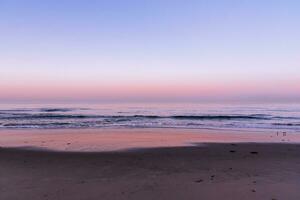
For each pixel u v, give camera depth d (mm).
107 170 8727
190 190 6566
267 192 6375
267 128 24469
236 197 6062
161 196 6160
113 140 16594
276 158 10688
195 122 30391
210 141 16469
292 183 7090
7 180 7461
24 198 6043
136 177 7832
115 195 6238
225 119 34250
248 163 9703
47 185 7020
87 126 25625
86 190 6602
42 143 15273
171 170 8711
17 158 10719
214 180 7449
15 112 45469
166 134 19812
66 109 57250
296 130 22984
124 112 49375
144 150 12719
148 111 52625
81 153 11883
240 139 17531
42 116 36406
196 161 10117
